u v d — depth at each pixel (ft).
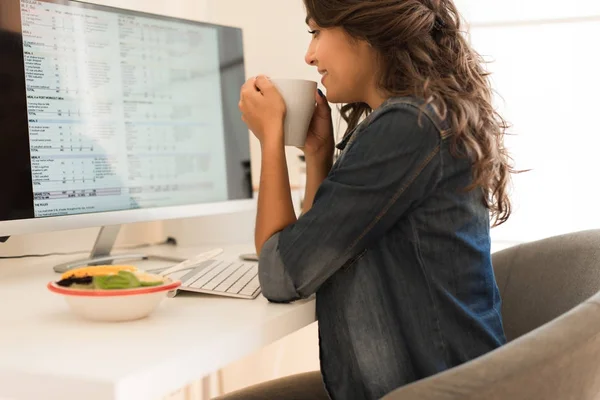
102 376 2.24
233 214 5.91
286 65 6.86
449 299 3.20
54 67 4.36
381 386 3.25
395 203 3.16
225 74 5.52
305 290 3.27
